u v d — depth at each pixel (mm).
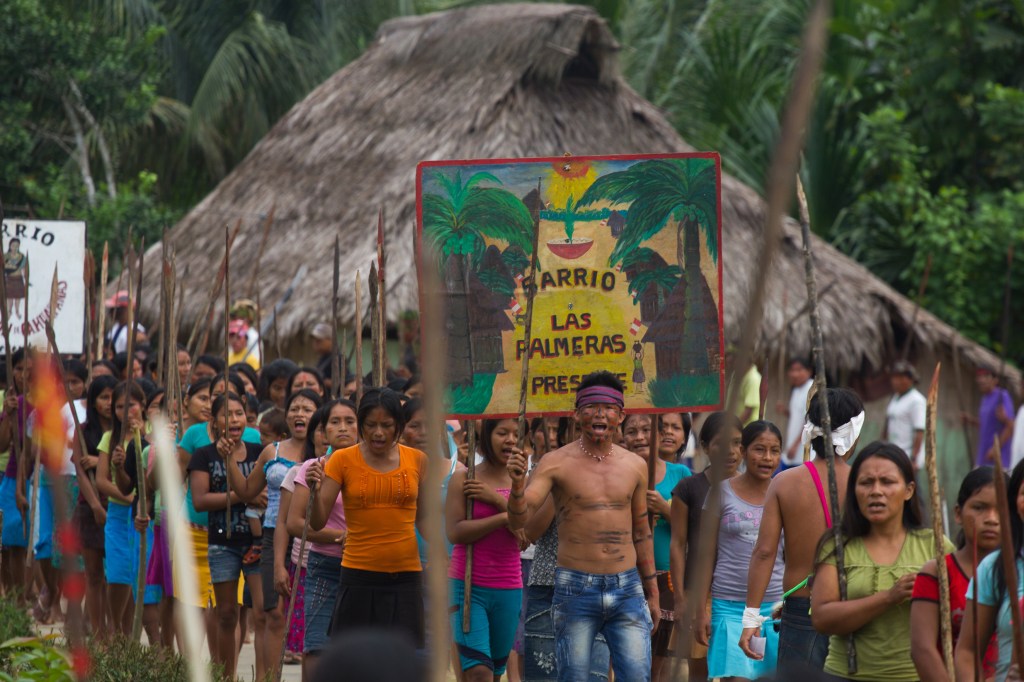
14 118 35812
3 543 18531
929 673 8062
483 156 31812
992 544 8234
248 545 14836
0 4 35562
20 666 10484
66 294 17828
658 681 13852
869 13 41688
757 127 41875
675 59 46000
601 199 13039
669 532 13703
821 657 10414
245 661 17516
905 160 38094
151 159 47688
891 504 9070
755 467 12188
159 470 2637
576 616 11594
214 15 48656
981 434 27203
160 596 15602
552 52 33562
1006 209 36719
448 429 14641
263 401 19281
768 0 45031
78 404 18531
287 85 48125
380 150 33531
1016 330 37281
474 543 12602
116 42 38188
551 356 13039
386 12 50125
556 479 11844
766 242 1855
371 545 11961
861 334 31469
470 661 12586
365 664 2266
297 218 32500
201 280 31891
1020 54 38688
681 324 13039
